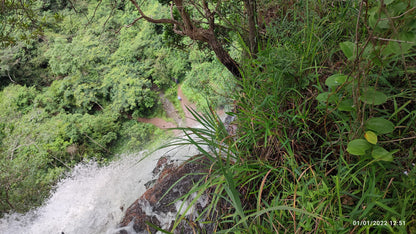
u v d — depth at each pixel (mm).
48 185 17000
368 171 1458
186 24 4195
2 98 24500
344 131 1797
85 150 20188
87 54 25656
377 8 1196
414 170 1346
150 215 2600
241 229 1618
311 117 2018
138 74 24594
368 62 1310
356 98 1374
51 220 8531
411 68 1680
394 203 1371
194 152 3344
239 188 1984
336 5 2785
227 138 2234
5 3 4777
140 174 4207
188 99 22328
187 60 22422
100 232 3609
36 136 20969
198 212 2248
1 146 20562
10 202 14750
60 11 28219
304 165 1755
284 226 1565
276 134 1903
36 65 26688
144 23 26500
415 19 1128
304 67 2221
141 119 22656
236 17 4258
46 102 24219
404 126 1514
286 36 2869
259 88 2484
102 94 24438
